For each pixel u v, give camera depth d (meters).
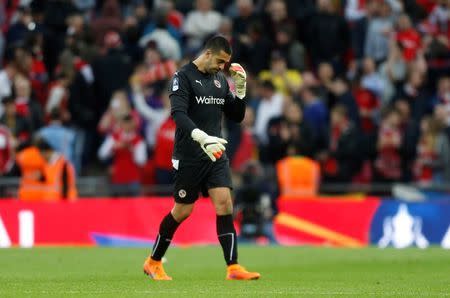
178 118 39.38
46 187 73.06
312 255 60.53
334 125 81.25
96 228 71.81
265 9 93.88
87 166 84.25
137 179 77.50
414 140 81.81
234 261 40.97
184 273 46.41
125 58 85.75
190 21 91.12
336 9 98.69
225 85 41.28
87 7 97.06
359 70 88.94
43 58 86.06
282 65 86.56
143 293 34.94
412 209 74.06
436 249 67.06
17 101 79.25
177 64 82.62
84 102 84.00
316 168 76.69
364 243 74.25
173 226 41.12
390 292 36.25
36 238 71.25
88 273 45.75
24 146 74.25
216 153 38.16
